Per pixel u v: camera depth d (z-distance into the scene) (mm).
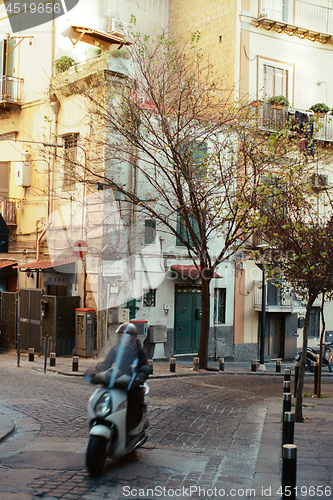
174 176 19266
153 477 6895
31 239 24406
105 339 20500
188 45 26703
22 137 25094
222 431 9656
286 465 5301
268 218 13500
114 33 23906
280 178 15781
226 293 24328
